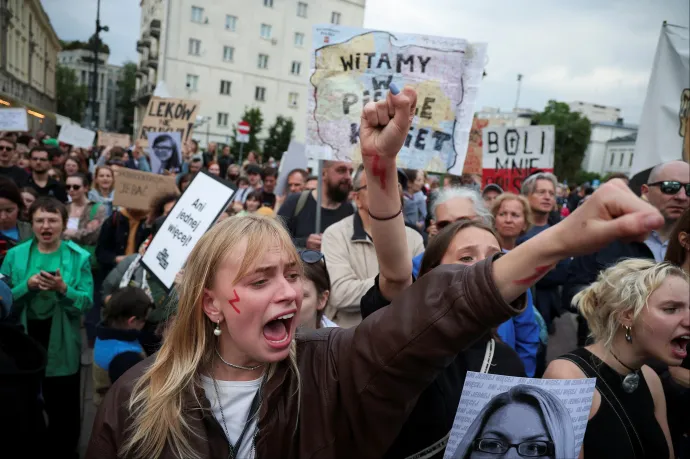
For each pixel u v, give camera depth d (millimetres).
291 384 1281
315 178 7406
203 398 1257
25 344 2104
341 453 1258
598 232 782
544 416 1319
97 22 25734
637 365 1808
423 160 3141
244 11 41906
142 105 54406
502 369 1679
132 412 1259
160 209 4715
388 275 1479
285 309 1205
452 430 1344
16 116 9469
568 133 50438
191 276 1279
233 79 42562
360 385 1179
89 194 6441
